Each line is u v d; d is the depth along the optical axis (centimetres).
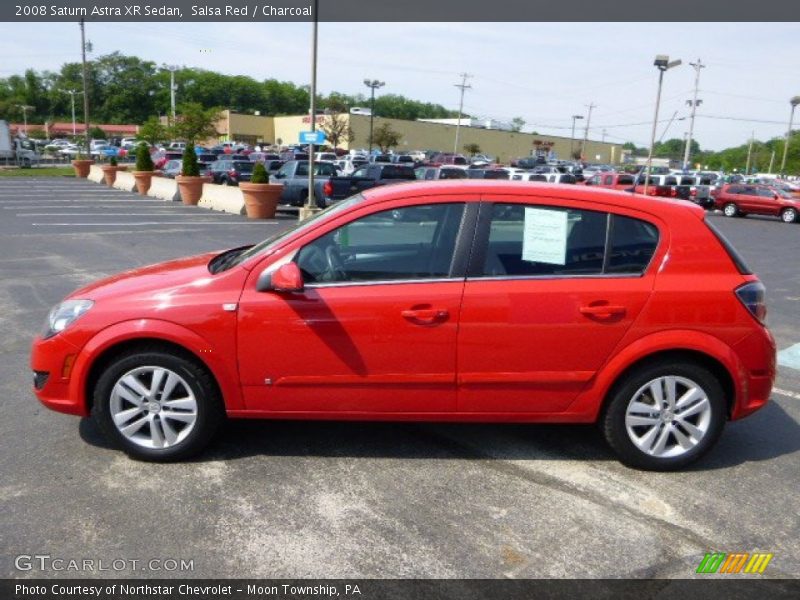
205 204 2292
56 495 353
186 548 310
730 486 382
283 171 2339
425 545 317
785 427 473
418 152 7288
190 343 371
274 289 372
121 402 386
